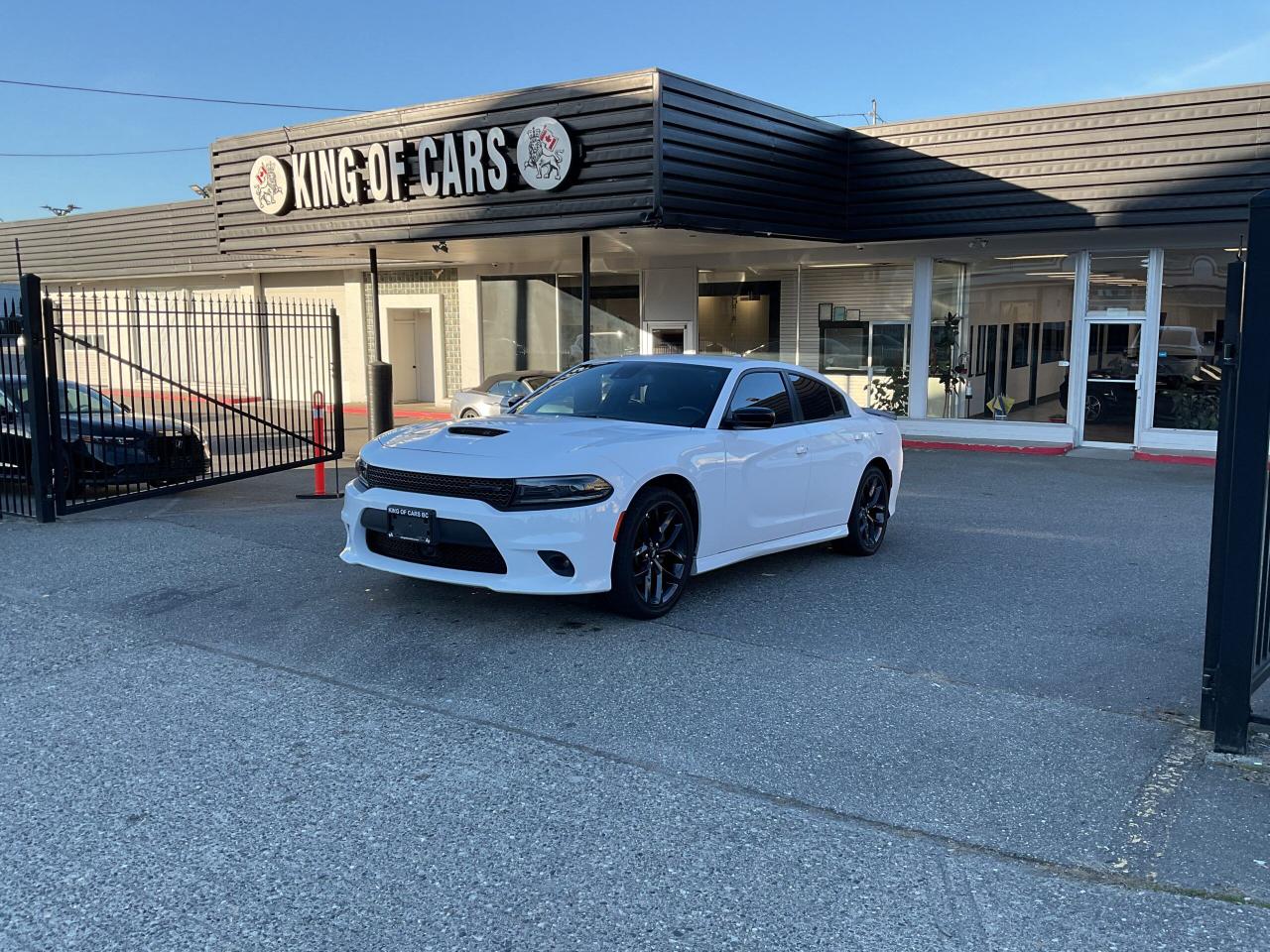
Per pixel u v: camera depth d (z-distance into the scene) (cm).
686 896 319
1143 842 354
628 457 584
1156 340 1484
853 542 791
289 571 716
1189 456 1421
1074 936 299
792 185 1418
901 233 1521
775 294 1781
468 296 2192
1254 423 407
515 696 485
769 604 657
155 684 499
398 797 383
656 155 1159
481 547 558
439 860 339
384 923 303
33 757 416
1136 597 687
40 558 754
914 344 1661
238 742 432
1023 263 1573
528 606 635
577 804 379
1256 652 425
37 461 872
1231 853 347
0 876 328
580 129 1216
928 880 330
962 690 502
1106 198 1385
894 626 612
